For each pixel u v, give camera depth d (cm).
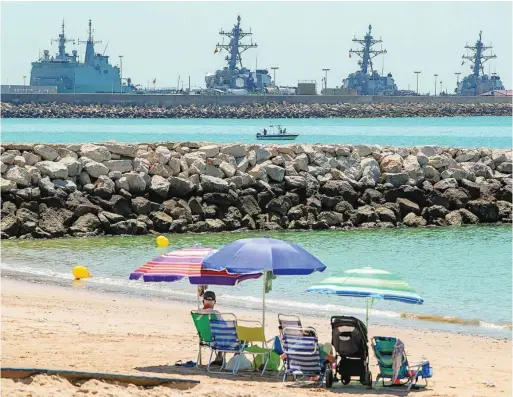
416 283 4775
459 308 4100
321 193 7012
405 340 3328
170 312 3712
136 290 4278
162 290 4306
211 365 2680
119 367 2562
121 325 3322
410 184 7275
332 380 2462
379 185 7194
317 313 3853
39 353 2700
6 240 5994
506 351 3142
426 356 3022
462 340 3356
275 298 4188
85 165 6694
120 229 6288
